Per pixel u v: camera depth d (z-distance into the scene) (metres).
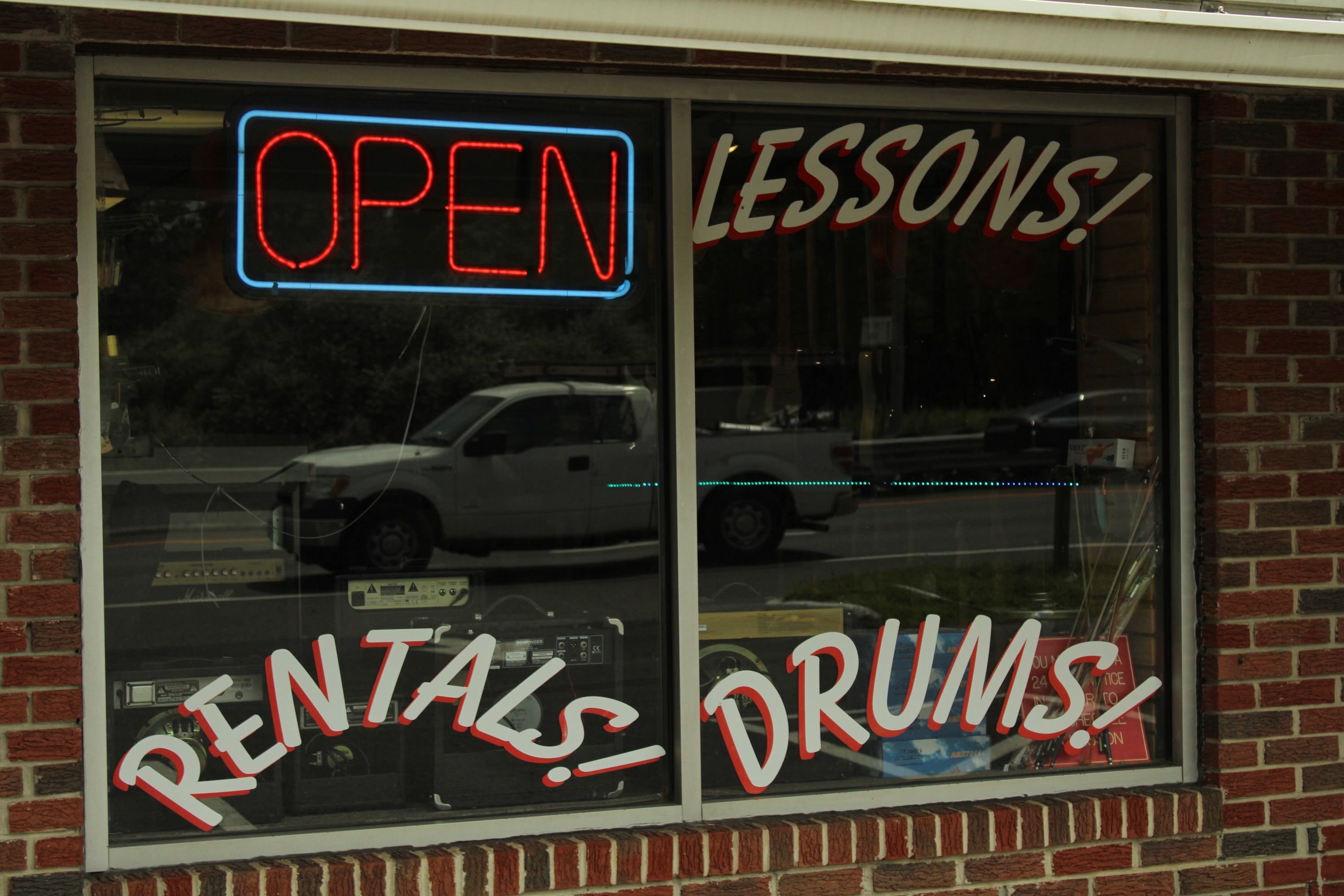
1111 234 4.36
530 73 3.86
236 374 3.79
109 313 3.66
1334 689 4.26
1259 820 4.21
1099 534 4.42
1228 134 4.20
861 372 4.24
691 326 4.04
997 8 2.99
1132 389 4.37
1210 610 4.23
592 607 4.03
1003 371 4.38
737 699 4.10
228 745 3.74
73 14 3.43
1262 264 4.21
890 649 4.24
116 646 3.67
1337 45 3.25
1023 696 4.33
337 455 3.89
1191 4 3.94
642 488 4.07
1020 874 4.05
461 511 3.99
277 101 3.77
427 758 3.90
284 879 3.55
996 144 4.27
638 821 3.94
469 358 3.98
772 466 4.17
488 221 3.95
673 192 4.00
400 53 3.65
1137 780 4.28
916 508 4.29
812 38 2.94
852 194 4.18
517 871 3.71
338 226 3.85
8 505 3.38
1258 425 4.21
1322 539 4.26
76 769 3.43
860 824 3.94
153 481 3.72
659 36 2.87
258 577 3.82
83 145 3.53
